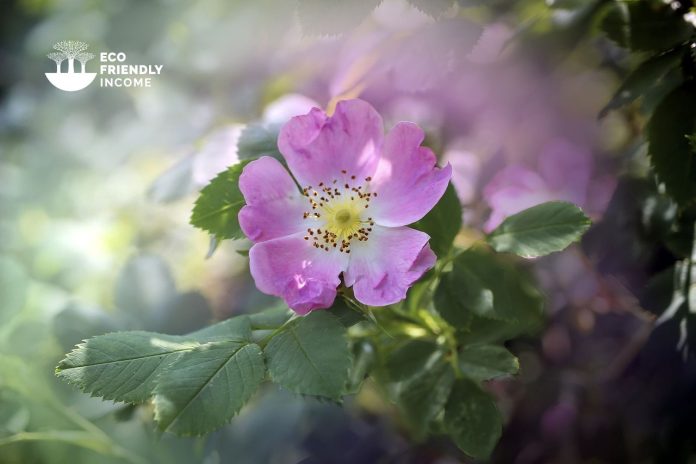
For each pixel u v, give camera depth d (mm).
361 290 241
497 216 353
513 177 378
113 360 225
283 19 389
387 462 367
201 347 228
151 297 317
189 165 340
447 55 304
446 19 302
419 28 316
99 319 305
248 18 397
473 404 255
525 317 269
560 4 317
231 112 409
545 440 376
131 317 314
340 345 223
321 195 249
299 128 248
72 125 482
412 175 248
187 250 448
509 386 384
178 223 460
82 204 470
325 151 250
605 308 382
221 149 339
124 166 472
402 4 355
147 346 228
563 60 371
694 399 344
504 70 366
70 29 482
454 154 374
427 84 309
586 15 339
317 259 245
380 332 265
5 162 502
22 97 522
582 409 377
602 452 370
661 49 267
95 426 305
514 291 267
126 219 460
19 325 315
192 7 427
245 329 236
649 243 293
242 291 381
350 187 250
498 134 382
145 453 306
